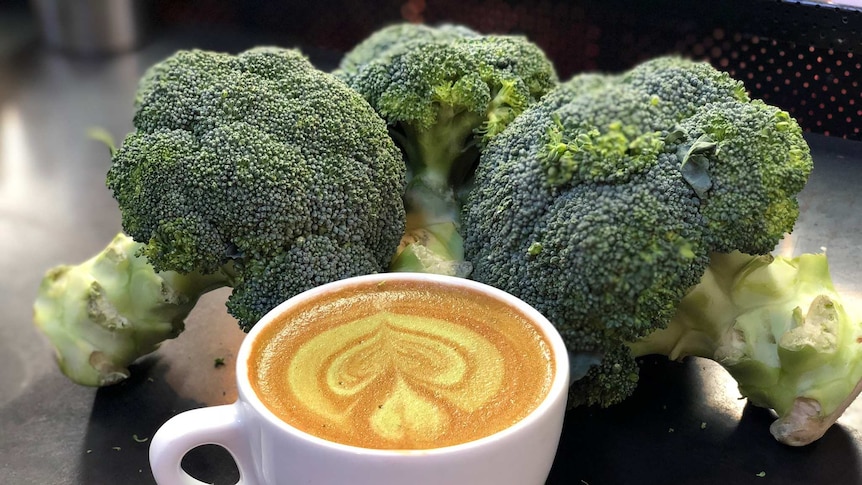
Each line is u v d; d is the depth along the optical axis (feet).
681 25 1.91
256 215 1.04
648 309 0.98
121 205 1.10
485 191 1.11
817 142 1.90
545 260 1.00
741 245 1.00
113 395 1.22
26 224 1.79
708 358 1.16
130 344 1.22
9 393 1.24
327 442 0.77
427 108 1.21
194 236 1.05
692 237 0.97
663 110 1.03
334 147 1.10
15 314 1.47
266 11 2.59
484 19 2.17
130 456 1.11
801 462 1.06
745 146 0.98
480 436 0.79
